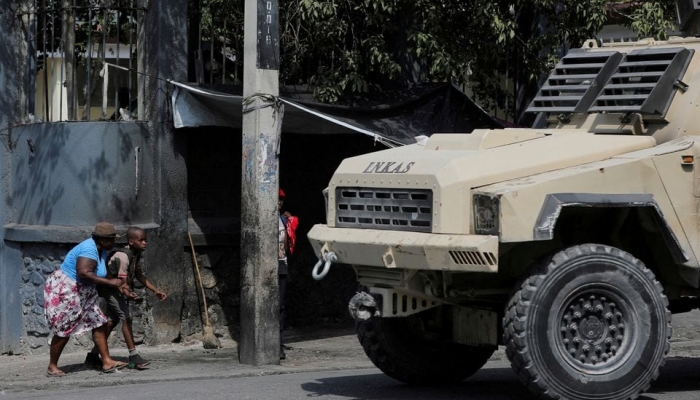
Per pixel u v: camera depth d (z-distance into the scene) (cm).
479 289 906
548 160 862
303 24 1513
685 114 929
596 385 828
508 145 888
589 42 1062
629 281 840
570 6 1505
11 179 1470
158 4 1408
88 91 1411
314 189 1603
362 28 1512
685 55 948
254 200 1259
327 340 1480
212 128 1488
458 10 1518
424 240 838
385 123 1419
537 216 812
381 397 974
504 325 830
